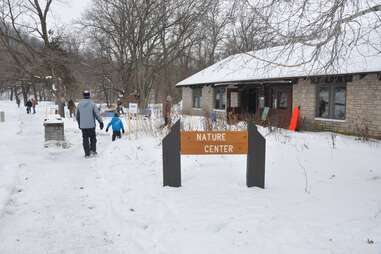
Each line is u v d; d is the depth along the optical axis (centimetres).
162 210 576
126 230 518
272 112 2188
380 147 1263
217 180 751
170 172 705
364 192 674
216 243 457
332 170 874
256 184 703
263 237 467
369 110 1584
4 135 1712
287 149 1169
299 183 744
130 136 1462
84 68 3694
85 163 992
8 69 2806
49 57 2778
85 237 503
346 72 1432
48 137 1292
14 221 559
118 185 733
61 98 3028
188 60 4359
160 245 460
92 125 1083
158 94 4644
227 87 2455
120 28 3884
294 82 1934
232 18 803
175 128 704
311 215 543
